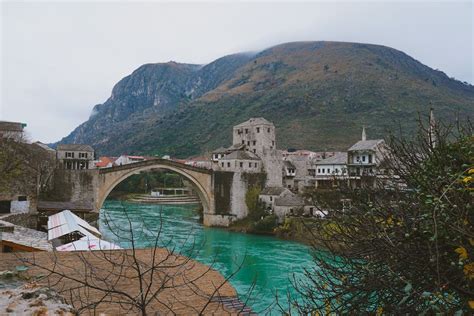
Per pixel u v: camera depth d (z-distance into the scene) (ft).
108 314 21.39
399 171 24.94
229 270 118.01
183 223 224.53
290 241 171.73
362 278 22.49
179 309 23.38
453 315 16.11
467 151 21.40
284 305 72.38
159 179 426.10
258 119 246.68
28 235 64.85
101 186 189.57
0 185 118.73
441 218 17.65
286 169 270.26
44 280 27.22
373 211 23.56
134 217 209.46
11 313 16.08
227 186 225.35
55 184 179.93
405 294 18.03
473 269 15.87
